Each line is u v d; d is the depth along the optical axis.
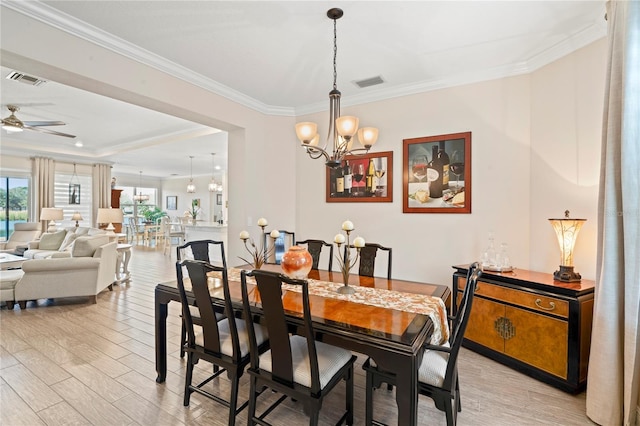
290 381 1.66
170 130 5.50
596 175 2.47
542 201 2.89
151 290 4.92
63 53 2.36
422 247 3.57
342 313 1.79
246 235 2.76
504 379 2.39
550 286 2.30
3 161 6.82
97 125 5.16
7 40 2.09
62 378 2.36
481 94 3.25
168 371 2.49
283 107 4.33
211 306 1.90
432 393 1.64
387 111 3.79
